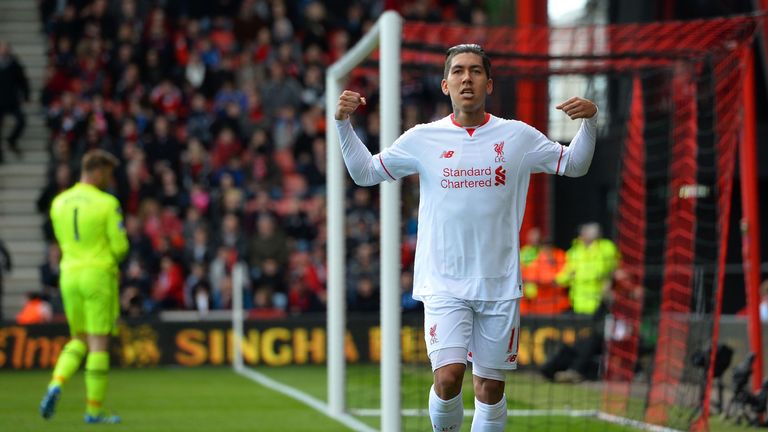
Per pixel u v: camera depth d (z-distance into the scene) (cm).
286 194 7219
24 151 7681
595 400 4131
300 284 6322
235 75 7869
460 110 2055
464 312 2052
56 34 7750
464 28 3469
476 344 2089
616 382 4562
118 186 6812
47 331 5731
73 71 7625
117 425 3500
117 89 7519
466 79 2020
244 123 7419
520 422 3575
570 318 5262
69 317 3556
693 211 3941
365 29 8219
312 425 3500
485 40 3662
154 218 6650
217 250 6525
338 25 8169
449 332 2038
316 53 7819
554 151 2053
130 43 7669
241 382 5066
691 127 3872
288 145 7438
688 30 3362
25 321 5844
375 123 7269
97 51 7650
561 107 1992
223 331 5950
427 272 2086
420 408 3794
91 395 3538
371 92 7431
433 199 2072
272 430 3381
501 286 2050
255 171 7050
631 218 4819
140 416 3744
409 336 5303
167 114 7406
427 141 2070
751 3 5891
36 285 7006
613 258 5150
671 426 3381
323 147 7188
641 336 4600
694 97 3750
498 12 7575
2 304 6912
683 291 3997
